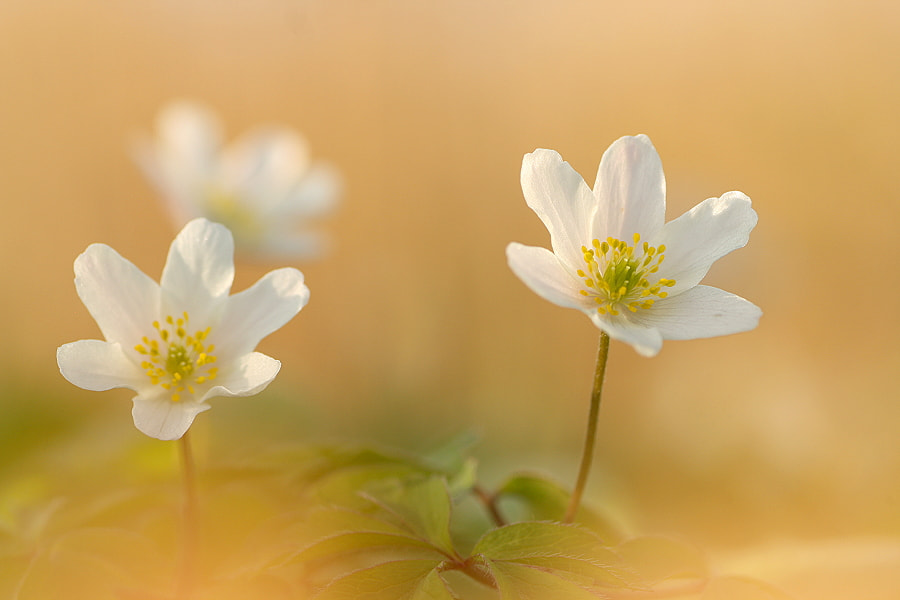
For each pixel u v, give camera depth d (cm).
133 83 86
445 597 33
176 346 36
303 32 85
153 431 35
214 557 37
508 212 80
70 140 84
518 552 34
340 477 37
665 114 78
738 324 36
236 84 86
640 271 36
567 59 82
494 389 66
